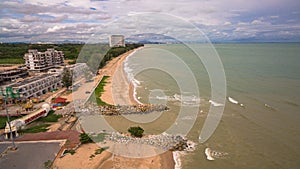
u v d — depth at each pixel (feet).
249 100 121.49
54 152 65.21
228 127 89.10
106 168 59.57
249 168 63.62
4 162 59.72
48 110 101.14
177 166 64.13
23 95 118.32
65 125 88.48
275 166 64.39
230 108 109.81
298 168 63.31
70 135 76.38
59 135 76.28
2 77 159.74
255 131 85.56
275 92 134.72
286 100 120.37
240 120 95.71
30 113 97.19
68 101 117.19
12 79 166.71
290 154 69.92
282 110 106.11
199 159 67.77
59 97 123.13
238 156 69.36
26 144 69.92
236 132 84.84
